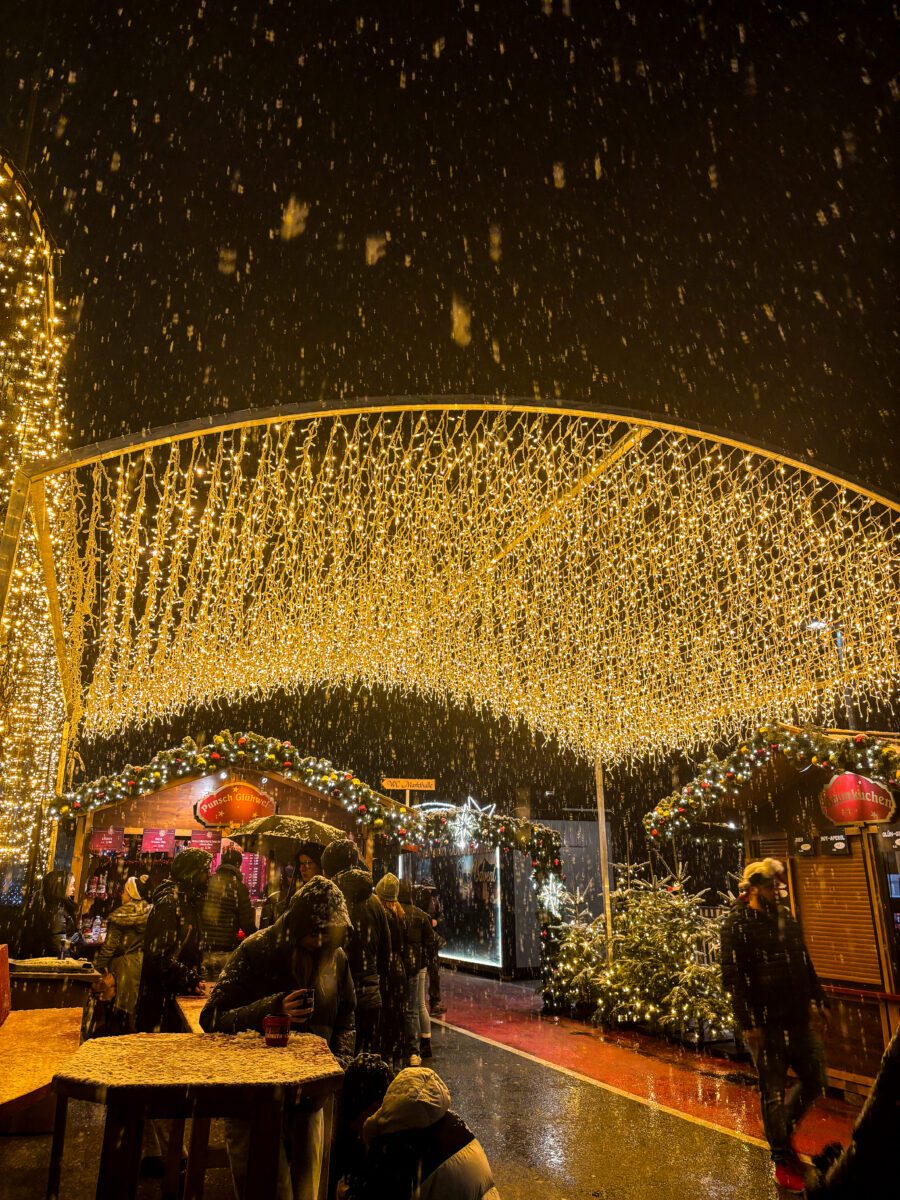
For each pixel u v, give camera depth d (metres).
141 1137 2.29
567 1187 4.69
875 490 8.50
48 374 6.16
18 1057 4.02
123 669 12.40
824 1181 1.46
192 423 6.02
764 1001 5.04
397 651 14.88
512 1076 7.49
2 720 7.91
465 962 17.05
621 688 13.06
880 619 9.95
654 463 9.10
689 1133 5.71
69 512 7.92
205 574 11.36
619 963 10.02
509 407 7.65
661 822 8.95
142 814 11.66
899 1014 6.24
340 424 8.06
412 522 10.40
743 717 13.40
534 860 12.02
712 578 11.46
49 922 9.41
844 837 7.02
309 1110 2.63
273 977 3.35
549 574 12.26
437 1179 2.62
